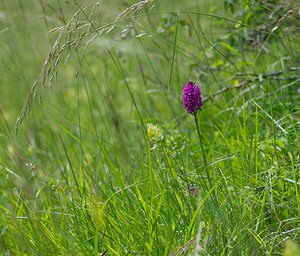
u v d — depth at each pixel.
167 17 10.27
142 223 7.04
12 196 8.36
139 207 7.27
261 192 7.07
